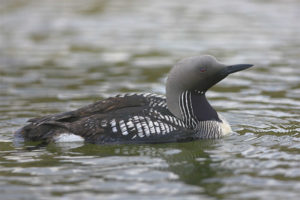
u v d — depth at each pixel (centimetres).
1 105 1323
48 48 2027
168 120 1034
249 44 2017
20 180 808
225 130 1080
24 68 1744
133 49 2000
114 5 2817
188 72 1047
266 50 1922
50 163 895
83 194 743
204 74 1049
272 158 904
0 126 1145
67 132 1021
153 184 782
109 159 914
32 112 1260
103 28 2336
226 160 899
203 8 2731
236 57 1820
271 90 1471
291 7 2698
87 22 2445
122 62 1823
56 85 1534
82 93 1447
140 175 824
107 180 802
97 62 1825
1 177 823
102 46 2052
